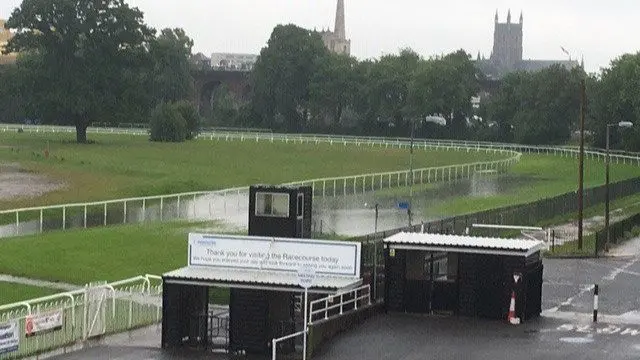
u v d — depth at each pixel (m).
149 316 43.94
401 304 45.28
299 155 153.88
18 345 36.69
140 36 169.88
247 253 40.59
